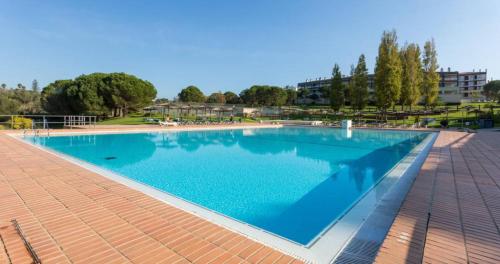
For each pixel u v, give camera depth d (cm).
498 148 917
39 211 344
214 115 3703
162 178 679
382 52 2577
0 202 375
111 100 3009
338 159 954
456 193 405
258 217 431
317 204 493
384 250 240
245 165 846
